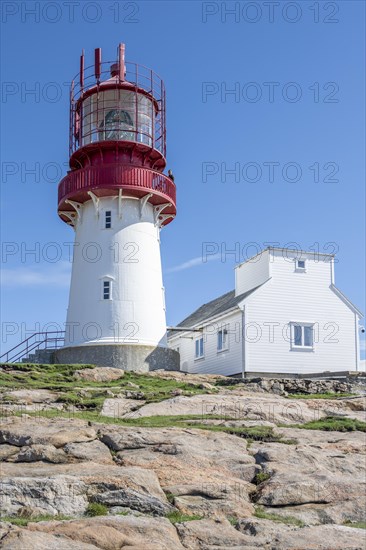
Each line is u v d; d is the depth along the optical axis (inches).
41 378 1417.3
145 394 1268.5
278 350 1764.3
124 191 1775.3
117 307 1718.8
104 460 866.1
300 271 1829.5
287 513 794.8
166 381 1471.5
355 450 984.3
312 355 1792.6
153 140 1831.9
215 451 917.8
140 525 695.1
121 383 1407.5
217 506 781.3
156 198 1817.2
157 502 767.1
